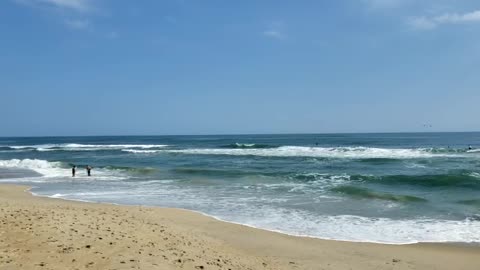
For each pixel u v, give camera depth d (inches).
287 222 526.6
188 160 1585.9
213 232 461.7
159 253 298.5
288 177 998.4
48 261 252.2
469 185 830.5
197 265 283.3
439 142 3053.6
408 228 493.0
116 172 1170.0
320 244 421.7
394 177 918.4
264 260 353.1
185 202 681.0
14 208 446.6
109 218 430.3
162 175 1088.8
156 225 433.1
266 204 657.6
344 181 933.8
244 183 917.2
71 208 511.5
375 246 416.2
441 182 866.8
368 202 665.0
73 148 2623.0
